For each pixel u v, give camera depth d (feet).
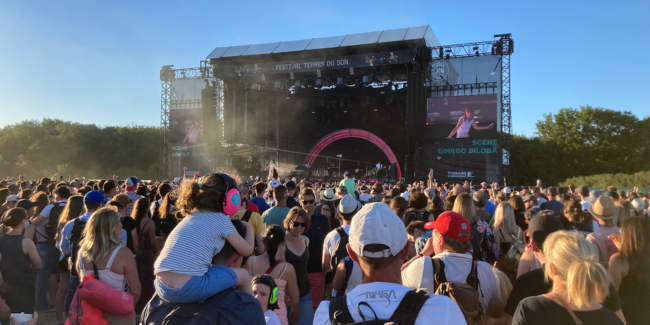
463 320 4.99
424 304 4.99
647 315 9.27
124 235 14.37
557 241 7.21
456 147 74.69
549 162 129.18
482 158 73.31
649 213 21.24
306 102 97.60
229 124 90.48
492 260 12.71
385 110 95.30
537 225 9.43
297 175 95.35
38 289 18.86
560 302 6.68
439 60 75.87
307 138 104.06
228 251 6.46
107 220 10.71
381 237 5.49
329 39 80.12
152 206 19.75
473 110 73.36
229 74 83.92
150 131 170.50
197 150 89.10
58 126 155.63
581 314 6.49
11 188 28.07
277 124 100.07
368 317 5.01
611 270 9.90
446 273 8.95
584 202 21.97
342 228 13.76
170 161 90.27
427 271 9.04
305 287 12.61
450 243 9.25
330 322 5.24
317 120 101.96
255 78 87.20
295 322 12.01
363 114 97.76
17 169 129.90
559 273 6.94
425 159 76.54
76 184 30.99
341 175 104.32
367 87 91.25
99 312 9.60
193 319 5.76
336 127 102.12
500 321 9.29
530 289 8.61
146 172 145.18
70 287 14.03
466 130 73.72
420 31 74.79
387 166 101.24
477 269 9.05
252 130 95.04
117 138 161.48
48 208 18.95
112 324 9.75
